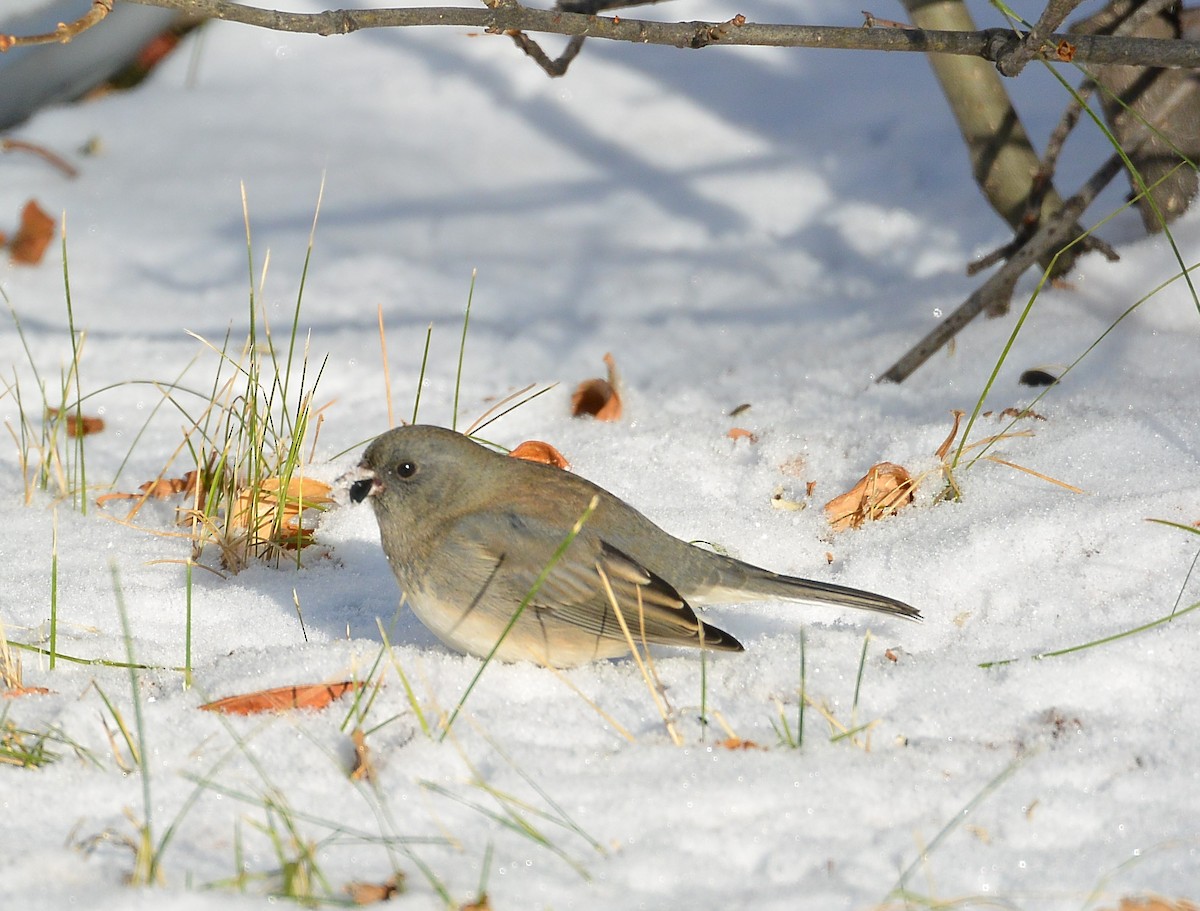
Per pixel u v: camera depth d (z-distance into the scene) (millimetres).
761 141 16625
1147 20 11188
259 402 12812
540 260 15242
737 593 8492
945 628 8500
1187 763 6766
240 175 16750
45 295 14789
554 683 8008
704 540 9758
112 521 10742
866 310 13773
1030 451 10281
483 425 11227
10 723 7309
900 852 6121
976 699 7492
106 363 13578
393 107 17859
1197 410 10344
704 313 14211
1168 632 7852
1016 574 8836
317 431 11250
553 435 11883
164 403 12969
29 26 17438
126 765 6953
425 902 5715
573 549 8039
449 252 15438
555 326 14203
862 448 10992
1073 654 7719
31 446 12234
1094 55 9055
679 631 7941
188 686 7883
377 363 13586
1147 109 11648
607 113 17391
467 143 17203
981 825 6320
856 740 7098
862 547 9578
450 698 7703
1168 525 8797
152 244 15602
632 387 13016
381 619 9156
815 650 8203
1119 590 8484
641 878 5969
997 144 12141
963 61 11969
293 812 6477
